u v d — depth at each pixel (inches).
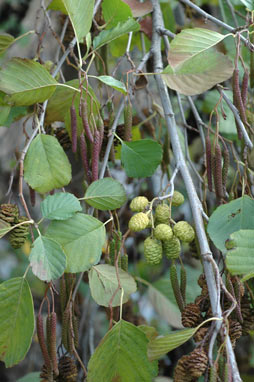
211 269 25.8
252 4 28.6
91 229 26.9
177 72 27.2
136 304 39.3
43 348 26.4
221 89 28.2
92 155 27.8
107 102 30.0
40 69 27.4
